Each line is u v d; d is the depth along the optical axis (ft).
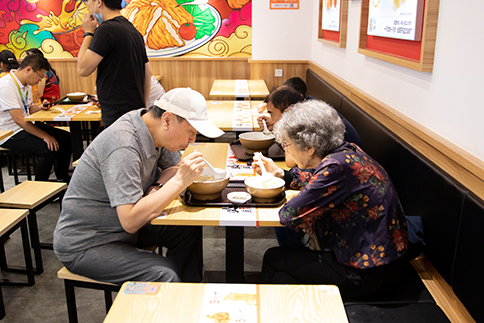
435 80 6.32
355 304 5.32
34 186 9.17
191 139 5.76
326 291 4.15
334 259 5.58
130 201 5.31
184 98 5.50
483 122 5.06
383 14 8.35
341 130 5.55
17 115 11.87
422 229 6.17
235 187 6.34
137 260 5.62
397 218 5.44
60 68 19.48
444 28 6.04
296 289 4.16
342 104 11.43
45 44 19.36
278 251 5.88
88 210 5.72
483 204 4.67
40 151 12.30
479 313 4.67
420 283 5.69
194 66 19.70
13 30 19.19
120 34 9.30
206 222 5.29
